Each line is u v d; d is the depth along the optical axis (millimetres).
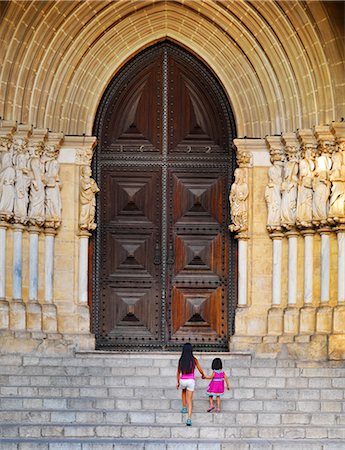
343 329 23906
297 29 25031
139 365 23031
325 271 24562
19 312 24312
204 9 25875
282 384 21922
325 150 24750
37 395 21297
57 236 25656
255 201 25922
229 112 26734
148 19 26172
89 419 20141
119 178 26781
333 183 24391
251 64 26047
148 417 20141
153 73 26891
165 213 26734
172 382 22031
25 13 24531
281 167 25641
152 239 26734
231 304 26484
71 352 24578
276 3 25094
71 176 25766
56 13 25031
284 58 25500
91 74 26047
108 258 26641
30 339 24203
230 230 26156
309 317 24672
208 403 20969
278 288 25547
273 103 25812
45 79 25359
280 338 24922
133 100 26859
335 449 18844
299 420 20172
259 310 25719
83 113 25984
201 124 26844
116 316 26547
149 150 26797
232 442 18859
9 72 24703
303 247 25188
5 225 24406
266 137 25719
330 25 24453
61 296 25594
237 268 26391
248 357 24688
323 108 24891
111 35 26047
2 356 23031
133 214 26750
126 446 18688
